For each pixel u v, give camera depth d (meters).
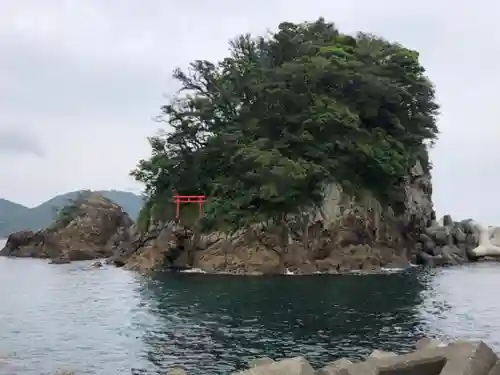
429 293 52.69
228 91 96.12
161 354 29.20
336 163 84.50
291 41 99.00
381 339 31.75
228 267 78.38
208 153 92.12
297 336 32.88
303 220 81.50
